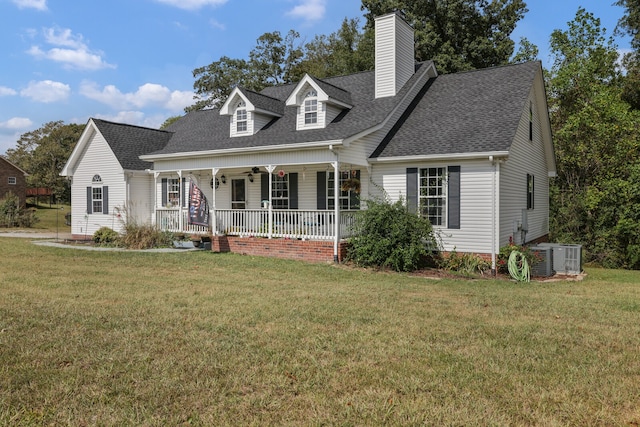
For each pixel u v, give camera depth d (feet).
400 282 33.73
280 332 18.94
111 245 54.85
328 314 22.22
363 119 46.75
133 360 15.46
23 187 147.33
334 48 125.39
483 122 43.39
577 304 26.17
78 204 69.82
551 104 74.23
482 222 39.88
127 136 67.62
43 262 40.42
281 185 54.03
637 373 15.15
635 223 56.44
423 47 91.45
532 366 15.56
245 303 24.45
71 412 11.84
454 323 21.07
